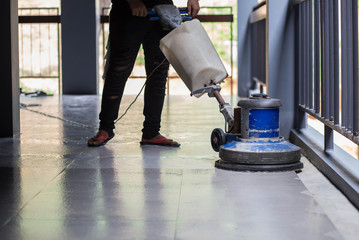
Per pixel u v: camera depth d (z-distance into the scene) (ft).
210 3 53.57
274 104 10.78
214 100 29.30
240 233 6.80
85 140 14.92
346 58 10.10
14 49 15.80
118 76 13.60
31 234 6.74
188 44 11.43
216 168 10.80
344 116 10.39
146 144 13.93
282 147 10.61
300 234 6.75
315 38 12.71
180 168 10.85
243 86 32.30
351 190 8.70
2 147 13.69
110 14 13.46
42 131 16.94
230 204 8.13
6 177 10.05
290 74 14.90
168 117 20.54
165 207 7.98
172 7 12.45
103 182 9.62
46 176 10.14
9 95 15.60
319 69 12.68
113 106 13.83
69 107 25.99
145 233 6.79
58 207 7.98
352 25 9.32
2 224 7.15
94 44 35.70
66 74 35.91
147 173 10.39
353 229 7.24
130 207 7.98
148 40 13.50
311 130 14.78
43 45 52.90
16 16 16.12
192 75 11.35
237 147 10.62
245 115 10.89
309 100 13.78
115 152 12.86
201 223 7.20
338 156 11.06
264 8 26.00
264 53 27.27
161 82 13.65
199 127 17.56
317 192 9.36
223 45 53.83
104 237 6.63
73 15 35.55
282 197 8.52
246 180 9.71
